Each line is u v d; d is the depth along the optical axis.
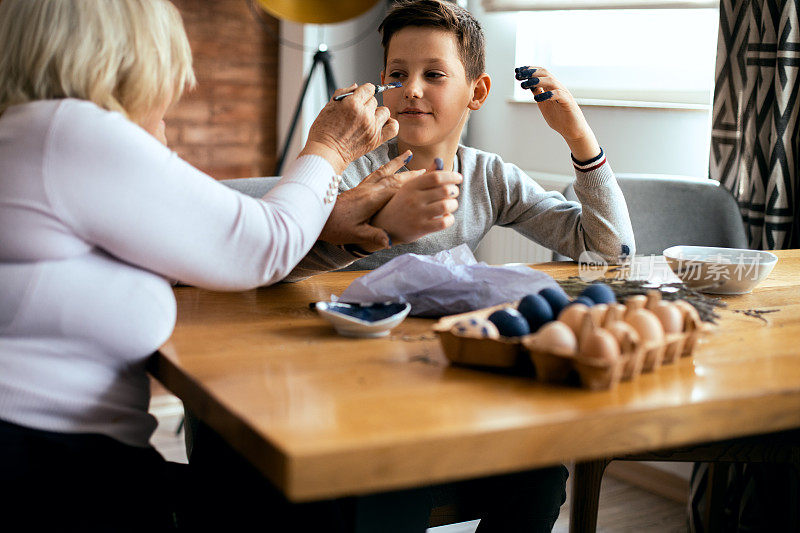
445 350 0.92
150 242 0.91
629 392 0.83
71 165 0.88
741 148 2.10
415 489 0.90
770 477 1.98
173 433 2.56
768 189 2.01
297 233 1.03
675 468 2.34
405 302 1.10
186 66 1.05
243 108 3.72
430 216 1.15
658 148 2.52
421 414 0.76
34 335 0.91
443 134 1.55
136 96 0.99
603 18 2.83
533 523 1.22
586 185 1.53
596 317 0.88
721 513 1.76
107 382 0.94
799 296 1.30
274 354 0.95
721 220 1.86
